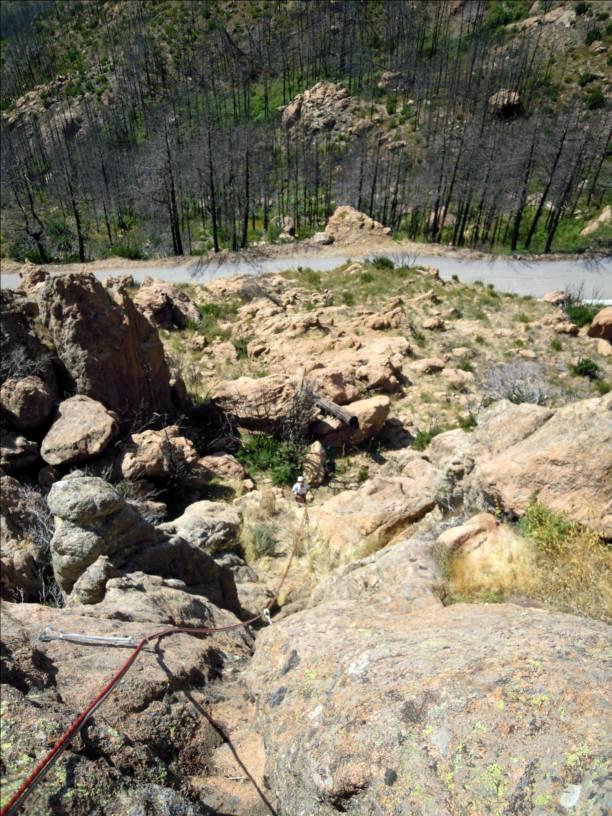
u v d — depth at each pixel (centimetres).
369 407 2152
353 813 348
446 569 733
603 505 810
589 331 3228
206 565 913
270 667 529
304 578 1169
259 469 1989
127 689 452
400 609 630
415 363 2753
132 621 591
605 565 723
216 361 2767
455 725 350
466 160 5428
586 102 7669
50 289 1602
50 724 368
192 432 2080
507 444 1036
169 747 431
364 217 5144
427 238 5744
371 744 365
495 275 4300
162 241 5806
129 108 10425
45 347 1644
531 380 2733
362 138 7831
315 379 2202
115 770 355
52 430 1513
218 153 5681
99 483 779
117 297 1739
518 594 691
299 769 391
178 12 12656
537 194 5897
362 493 1397
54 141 8594
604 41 8269
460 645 443
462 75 8812
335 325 3197
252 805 403
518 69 8269
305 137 8538
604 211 5322
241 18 12119
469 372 2788
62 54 12794
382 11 11112
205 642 600
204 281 4419
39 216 6588
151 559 815
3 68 12688
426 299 3572
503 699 354
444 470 1158
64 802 319
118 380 1725
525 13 9606
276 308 3319
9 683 419
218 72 10831
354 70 9875
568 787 297
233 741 461
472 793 315
